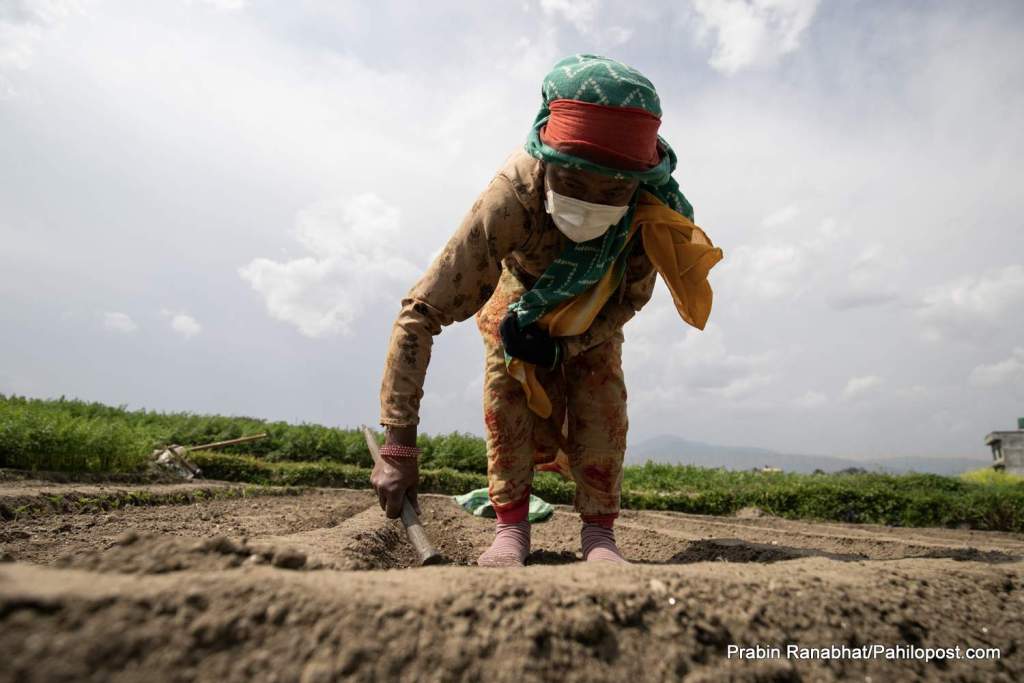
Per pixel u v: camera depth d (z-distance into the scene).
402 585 1.90
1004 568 3.05
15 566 1.72
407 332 3.07
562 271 3.14
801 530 8.26
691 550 4.98
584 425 3.50
